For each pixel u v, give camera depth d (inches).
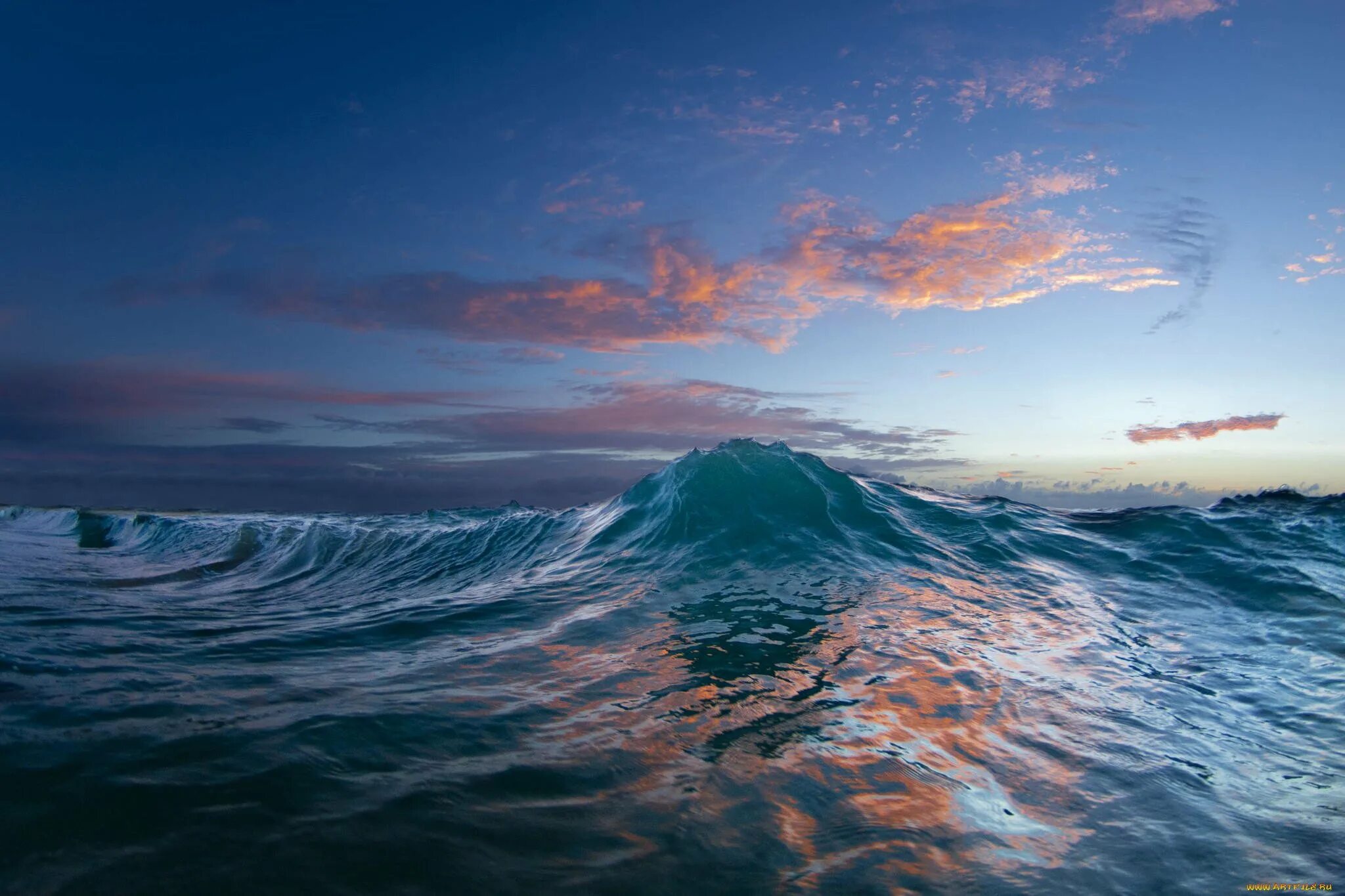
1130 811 121.3
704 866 97.0
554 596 293.7
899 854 103.1
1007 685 186.4
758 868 97.7
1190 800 126.7
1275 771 141.6
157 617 274.8
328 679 176.2
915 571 325.1
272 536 682.8
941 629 238.7
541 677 183.6
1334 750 152.8
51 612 274.7
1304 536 370.9
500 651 211.6
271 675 178.4
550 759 130.0
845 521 393.4
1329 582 301.6
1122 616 270.5
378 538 580.1
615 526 414.3
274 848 91.1
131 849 88.0
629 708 160.7
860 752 140.6
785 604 269.4
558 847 99.3
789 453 471.2
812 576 309.9
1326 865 105.9
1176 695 185.5
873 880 96.0
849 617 251.3
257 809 100.9
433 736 136.3
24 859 84.0
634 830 105.9
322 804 104.6
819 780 127.2
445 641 225.9
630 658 203.2
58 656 186.5
